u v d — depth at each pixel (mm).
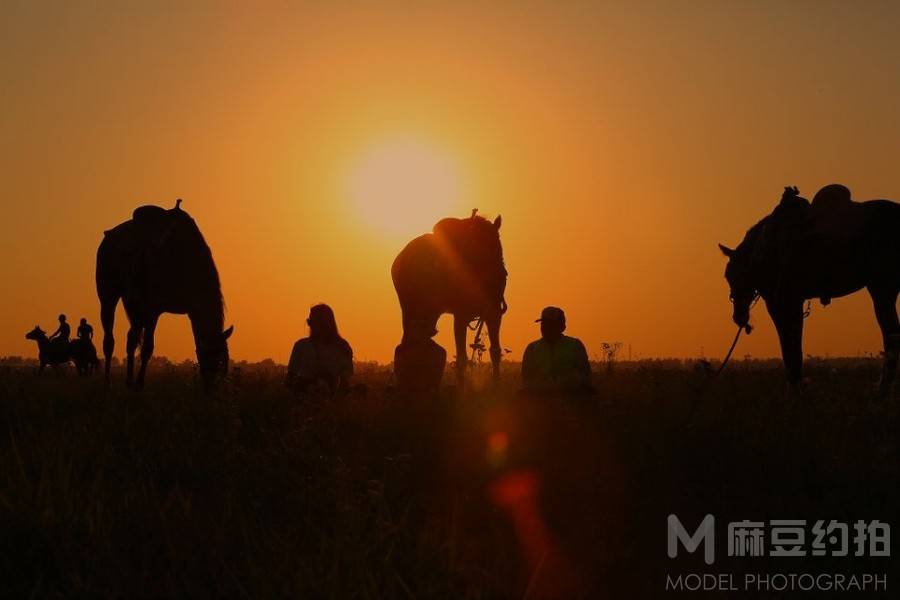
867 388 15312
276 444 10672
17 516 7148
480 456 10180
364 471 9383
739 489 9070
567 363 13734
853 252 16891
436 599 6156
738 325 18141
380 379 22484
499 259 19375
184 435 10758
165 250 18375
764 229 17469
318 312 15273
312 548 7023
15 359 69375
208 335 16797
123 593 6207
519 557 7168
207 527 7414
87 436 10531
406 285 19531
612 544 7512
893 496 8609
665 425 11266
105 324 20469
